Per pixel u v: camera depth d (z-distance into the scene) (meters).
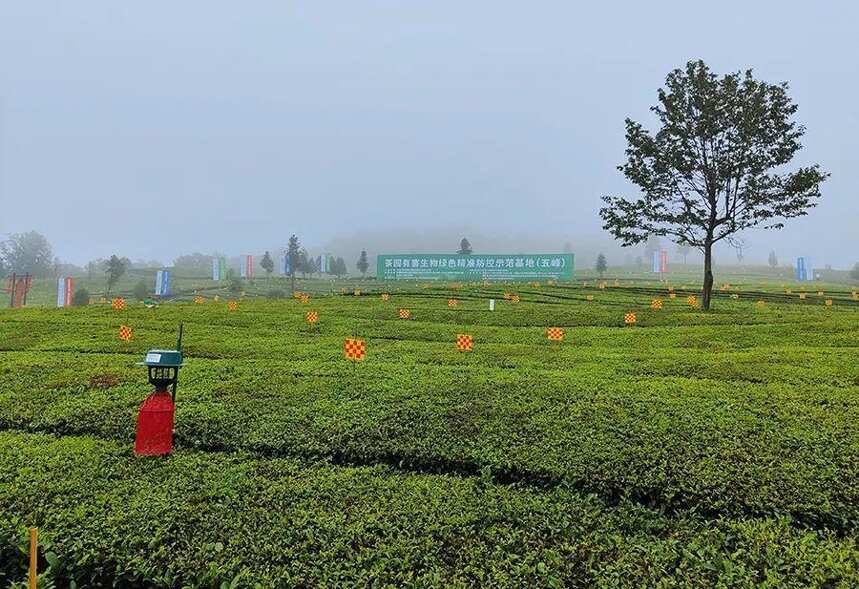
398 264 61.44
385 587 4.39
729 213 28.28
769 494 5.95
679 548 5.06
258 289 99.81
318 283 106.44
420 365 13.49
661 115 29.17
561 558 4.82
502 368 13.23
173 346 17.38
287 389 10.68
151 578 4.66
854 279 116.75
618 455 7.04
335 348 17.02
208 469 6.95
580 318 26.06
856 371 12.07
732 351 16.00
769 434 7.66
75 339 19.25
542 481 6.72
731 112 27.22
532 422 8.38
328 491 6.24
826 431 7.75
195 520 5.46
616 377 11.69
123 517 5.45
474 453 7.30
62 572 4.89
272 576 4.53
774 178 27.38
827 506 5.66
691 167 28.08
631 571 4.62
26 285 66.44
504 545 5.04
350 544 5.02
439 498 6.06
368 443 7.82
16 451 7.52
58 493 6.08
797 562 4.67
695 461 6.80
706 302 28.84
